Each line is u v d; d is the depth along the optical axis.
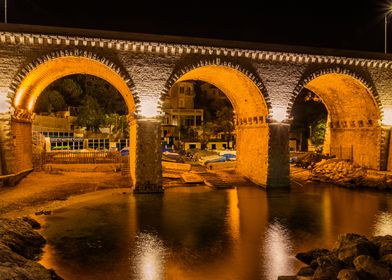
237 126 36.91
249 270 13.70
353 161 37.25
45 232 18.12
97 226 19.23
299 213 22.42
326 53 30.89
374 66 32.62
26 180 30.66
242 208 23.67
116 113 70.62
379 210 23.23
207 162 43.62
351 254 12.61
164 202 25.22
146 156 27.72
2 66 25.08
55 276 12.63
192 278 13.00
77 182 30.94
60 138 57.66
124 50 27.00
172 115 78.19
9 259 12.34
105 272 13.45
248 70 29.28
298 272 13.02
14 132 27.80
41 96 61.19
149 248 16.02
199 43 28.12
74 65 30.16
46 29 25.33
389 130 33.88
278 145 30.33
